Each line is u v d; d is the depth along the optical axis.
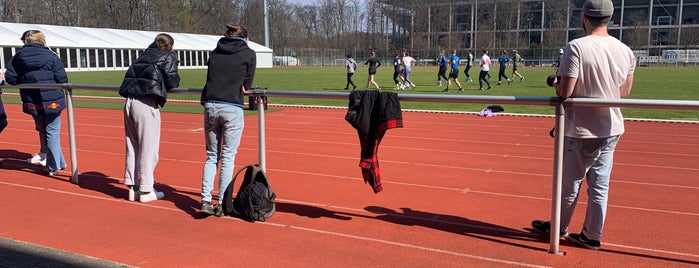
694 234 4.88
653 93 21.44
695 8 87.19
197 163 8.23
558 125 4.05
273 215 5.39
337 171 7.61
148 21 87.50
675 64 65.56
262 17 96.81
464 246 4.53
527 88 24.83
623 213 5.58
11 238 4.65
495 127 12.64
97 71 49.25
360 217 5.36
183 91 5.61
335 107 16.98
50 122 7.06
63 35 49.31
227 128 5.15
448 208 5.73
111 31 57.12
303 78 36.06
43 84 6.60
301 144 10.09
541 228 4.83
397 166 8.05
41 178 7.03
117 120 14.16
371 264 4.13
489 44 88.25
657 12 88.69
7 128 12.49
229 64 5.04
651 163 8.41
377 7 103.56
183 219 5.25
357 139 10.72
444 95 4.46
